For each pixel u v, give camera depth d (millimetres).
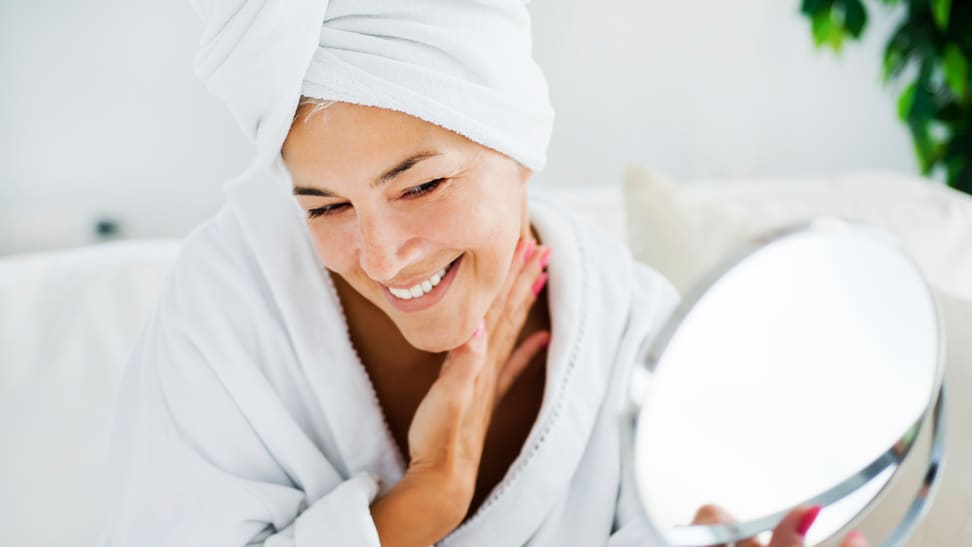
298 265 715
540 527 718
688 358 451
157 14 1482
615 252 827
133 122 1534
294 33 507
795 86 1848
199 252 717
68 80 1480
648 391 448
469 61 540
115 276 1157
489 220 587
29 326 1086
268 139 549
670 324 450
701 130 1827
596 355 750
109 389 1045
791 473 477
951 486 692
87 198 1552
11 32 1431
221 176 1609
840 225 462
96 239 1575
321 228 596
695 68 1773
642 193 1108
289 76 516
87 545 887
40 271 1156
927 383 499
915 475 503
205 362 685
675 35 1736
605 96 1743
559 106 1728
